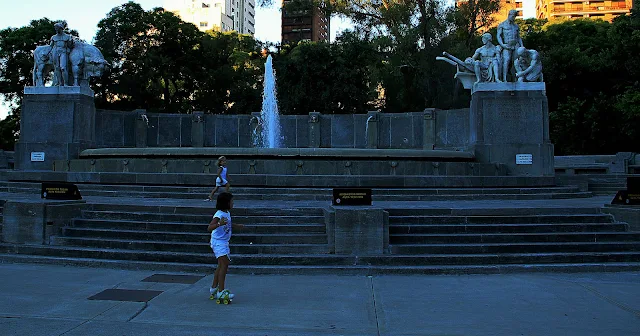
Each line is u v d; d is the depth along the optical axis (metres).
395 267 8.62
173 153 17.56
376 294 7.17
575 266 8.87
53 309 6.23
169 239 9.73
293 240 9.57
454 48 36.25
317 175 16.03
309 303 6.66
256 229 9.96
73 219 10.52
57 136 21.61
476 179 16.92
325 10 40.41
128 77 39.78
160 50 41.62
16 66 37.97
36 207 9.89
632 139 31.34
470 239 9.76
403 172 17.34
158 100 42.91
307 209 10.92
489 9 37.81
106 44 39.72
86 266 8.95
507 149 20.47
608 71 35.00
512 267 8.78
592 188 19.52
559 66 35.41
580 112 33.25
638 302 6.76
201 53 43.31
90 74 22.83
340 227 9.14
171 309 6.30
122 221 10.38
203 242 9.60
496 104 20.73
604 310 6.36
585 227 10.36
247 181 15.80
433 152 18.58
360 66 38.59
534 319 5.96
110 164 17.91
